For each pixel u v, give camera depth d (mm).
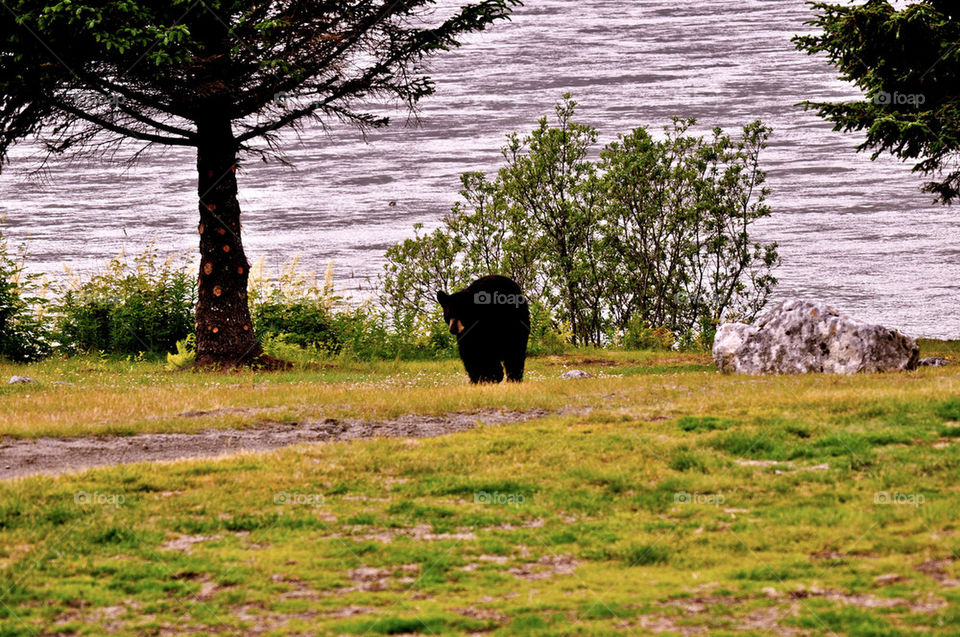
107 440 42875
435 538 30344
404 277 113375
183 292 87688
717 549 28859
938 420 41562
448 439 41594
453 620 23969
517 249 111562
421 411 47969
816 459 37188
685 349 96000
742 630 23156
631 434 41625
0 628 23703
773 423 41750
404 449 40062
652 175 114562
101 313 86188
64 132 71562
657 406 47156
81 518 31625
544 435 42062
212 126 72562
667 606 24922
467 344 58750
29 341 83375
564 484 35281
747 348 63094
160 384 64250
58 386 62562
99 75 66250
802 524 30422
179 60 61594
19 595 25688
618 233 115312
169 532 30688
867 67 84125
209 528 31172
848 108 82750
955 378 52969
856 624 22953
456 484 35219
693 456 37562
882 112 80562
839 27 82062
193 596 25875
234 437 43562
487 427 44125
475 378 59500
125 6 58750
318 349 85312
